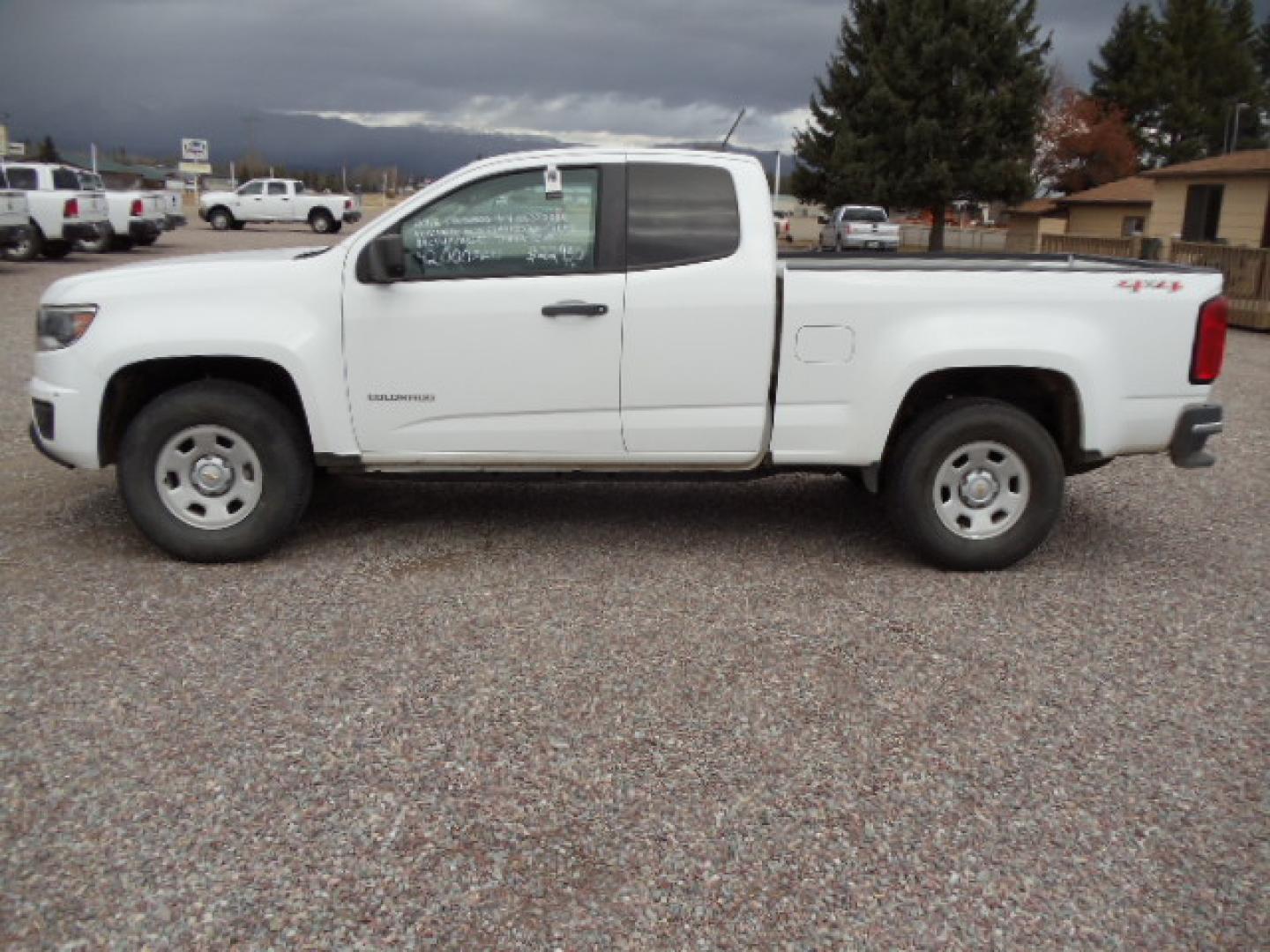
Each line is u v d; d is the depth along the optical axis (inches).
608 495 274.7
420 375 210.8
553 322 209.0
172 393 208.5
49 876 118.0
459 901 116.0
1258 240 941.2
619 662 173.5
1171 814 133.9
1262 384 475.8
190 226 1664.6
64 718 151.6
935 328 209.0
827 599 202.7
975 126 1603.1
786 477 298.0
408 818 130.2
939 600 203.5
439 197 209.8
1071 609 200.2
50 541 227.1
